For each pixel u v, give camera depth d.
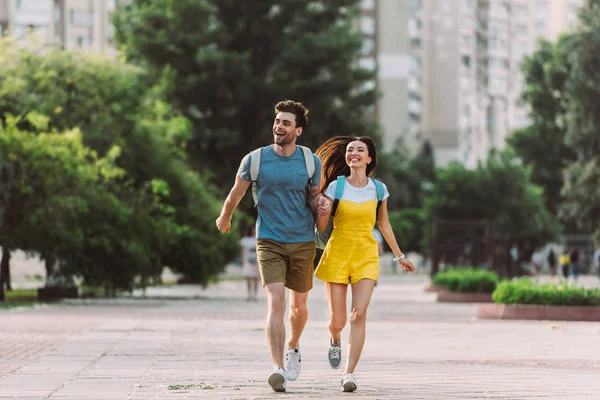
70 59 46.28
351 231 13.69
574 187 85.25
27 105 43.41
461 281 45.62
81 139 41.84
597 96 81.12
